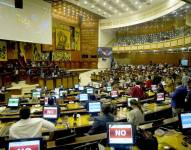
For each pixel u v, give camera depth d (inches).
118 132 127.1
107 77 827.4
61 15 1104.2
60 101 351.3
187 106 279.6
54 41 1059.3
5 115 270.7
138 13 1114.7
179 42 784.9
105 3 1000.9
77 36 1245.1
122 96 405.1
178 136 159.2
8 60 705.6
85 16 1264.8
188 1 355.9
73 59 1216.8
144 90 446.9
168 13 852.6
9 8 583.2
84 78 1025.5
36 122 148.3
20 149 111.2
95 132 187.0
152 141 130.0
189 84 312.2
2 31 560.4
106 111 191.3
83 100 351.9
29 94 464.1
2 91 478.6
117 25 1249.4
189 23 836.6
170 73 725.3
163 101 345.7
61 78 727.1
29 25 652.7
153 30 1232.8
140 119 208.1
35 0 676.7
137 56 1354.6
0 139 177.6
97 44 1323.8
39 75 719.1
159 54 1218.6
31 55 828.6
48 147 124.3
